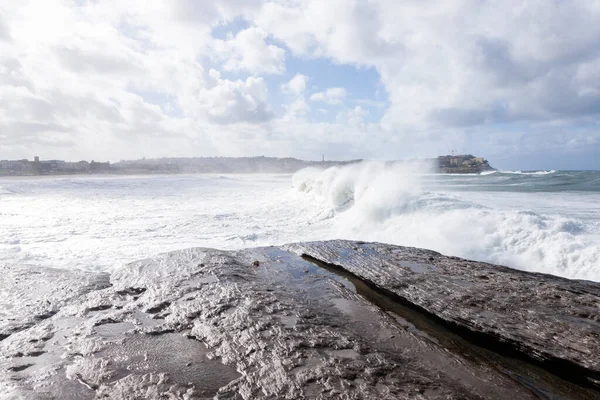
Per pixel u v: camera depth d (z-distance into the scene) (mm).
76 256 5906
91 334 2730
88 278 4254
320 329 2850
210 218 10633
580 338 2682
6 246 6676
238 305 3305
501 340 2727
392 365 2328
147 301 3418
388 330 2910
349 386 2053
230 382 2086
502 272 4332
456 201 8430
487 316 3107
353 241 6312
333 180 12781
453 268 4547
